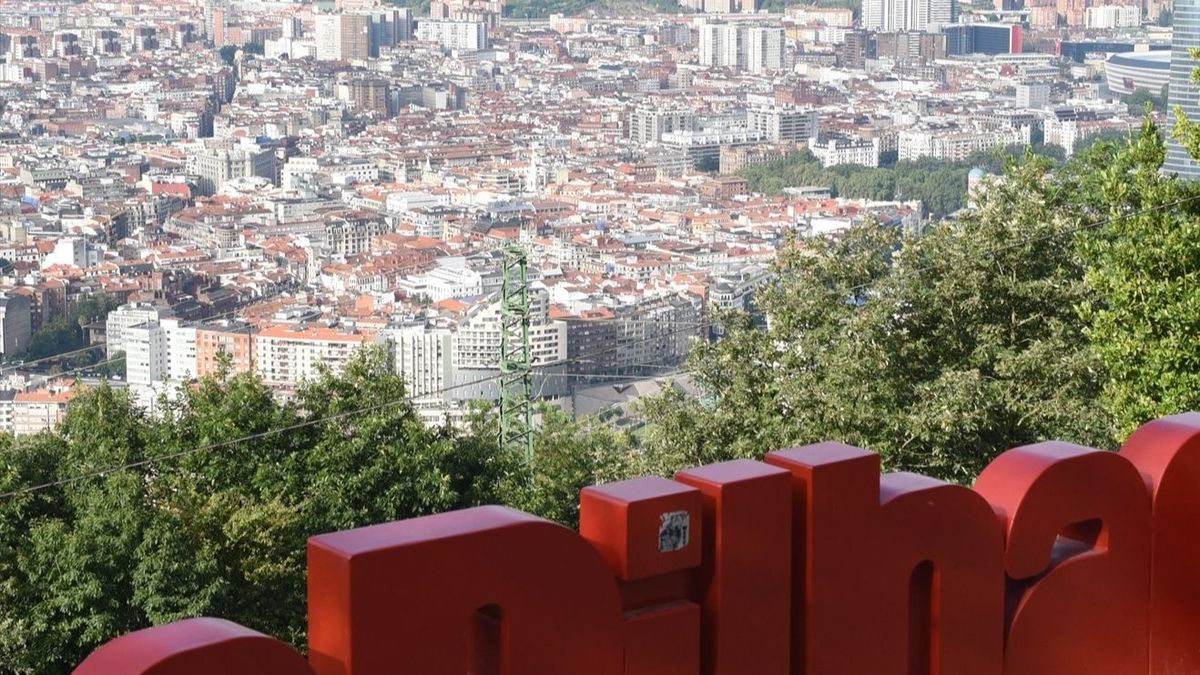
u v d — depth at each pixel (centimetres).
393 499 3906
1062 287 3666
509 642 877
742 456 3544
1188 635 1173
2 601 3138
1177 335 2653
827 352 3650
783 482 983
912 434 3316
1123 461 1132
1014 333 3678
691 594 975
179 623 784
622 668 923
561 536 894
